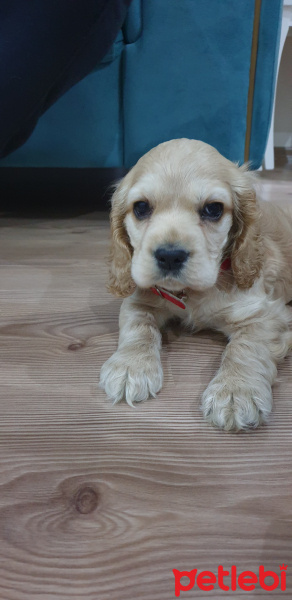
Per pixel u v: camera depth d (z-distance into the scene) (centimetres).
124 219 42
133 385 37
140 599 27
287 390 38
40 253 64
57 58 54
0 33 51
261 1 67
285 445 34
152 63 72
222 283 42
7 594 27
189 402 37
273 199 85
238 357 39
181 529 29
